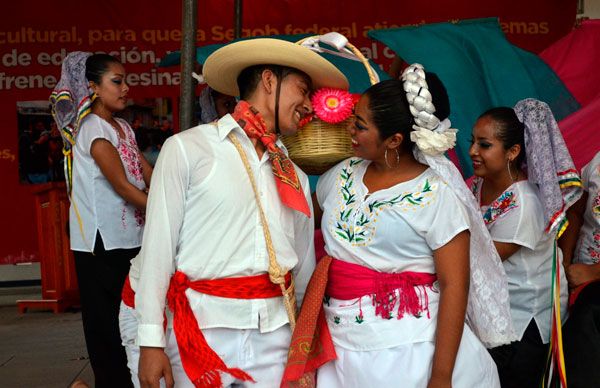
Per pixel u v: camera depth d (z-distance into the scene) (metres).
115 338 3.93
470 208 2.46
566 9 9.02
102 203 3.93
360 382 2.46
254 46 2.45
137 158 4.12
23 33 8.84
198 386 2.32
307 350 2.42
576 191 3.04
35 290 8.96
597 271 3.14
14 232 8.93
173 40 8.97
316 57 2.46
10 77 8.87
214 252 2.37
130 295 2.58
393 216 2.43
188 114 3.72
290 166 2.49
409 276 2.45
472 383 2.47
